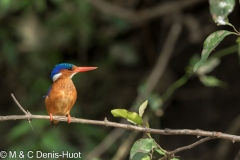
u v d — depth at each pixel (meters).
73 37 12.09
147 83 10.54
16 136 10.52
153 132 5.07
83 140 11.32
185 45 12.35
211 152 12.41
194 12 11.98
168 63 12.40
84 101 12.71
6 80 13.06
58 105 6.69
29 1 11.07
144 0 12.04
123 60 12.11
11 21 12.23
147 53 12.29
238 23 11.52
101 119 12.73
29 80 12.61
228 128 11.81
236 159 9.19
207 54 4.69
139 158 4.93
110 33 12.16
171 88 9.88
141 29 12.29
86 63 12.48
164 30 12.20
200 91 12.62
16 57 12.27
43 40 12.26
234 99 12.60
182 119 12.92
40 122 10.53
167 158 5.15
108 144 10.84
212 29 11.37
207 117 12.77
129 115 5.05
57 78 6.84
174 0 11.95
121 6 11.98
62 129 11.41
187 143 12.62
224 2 4.19
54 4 12.19
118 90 12.70
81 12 11.43
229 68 12.41
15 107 12.97
